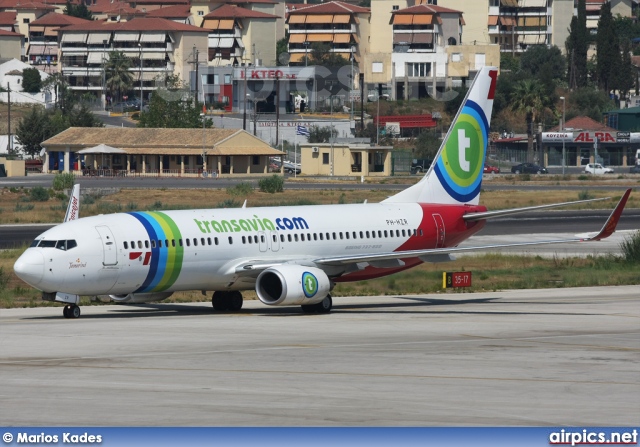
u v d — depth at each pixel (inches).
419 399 4099.4
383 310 7588.6
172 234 7032.5
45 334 5954.7
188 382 4446.4
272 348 5462.6
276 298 7381.9
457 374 4680.1
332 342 5718.5
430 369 4813.0
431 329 6358.3
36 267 6555.1
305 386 4365.2
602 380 4549.7
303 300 7096.5
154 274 6953.7
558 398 4141.2
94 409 3880.4
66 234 6727.4
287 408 3912.4
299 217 7760.8
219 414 3799.2
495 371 4771.2
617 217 7268.7
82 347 5442.9
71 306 6914.4
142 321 6702.8
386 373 4694.9
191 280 7165.4
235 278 7332.7
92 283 6747.1
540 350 5457.7
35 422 3656.5
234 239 7298.2
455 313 7332.7
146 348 5428.2
